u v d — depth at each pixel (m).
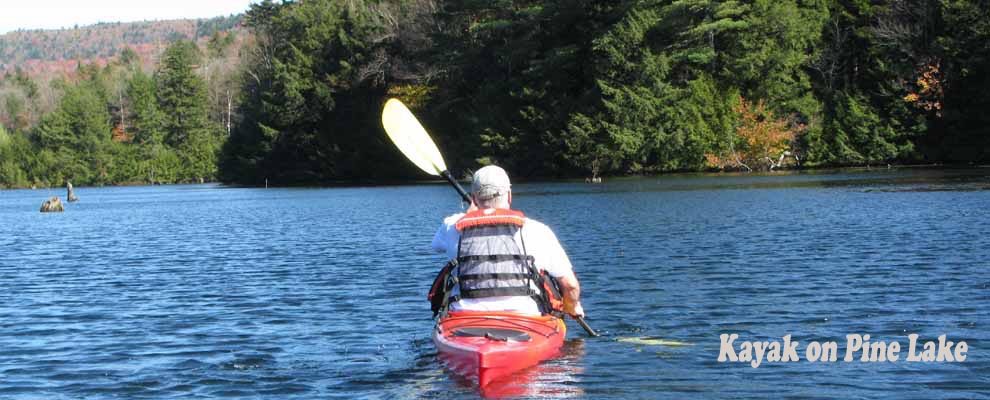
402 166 71.19
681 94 54.22
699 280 10.74
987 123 51.38
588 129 54.41
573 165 56.34
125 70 158.50
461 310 6.29
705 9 53.81
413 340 7.68
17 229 26.06
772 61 53.28
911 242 13.93
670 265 12.17
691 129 53.25
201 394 6.22
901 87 53.19
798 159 54.91
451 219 6.46
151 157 111.94
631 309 8.90
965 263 11.41
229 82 119.88
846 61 56.59
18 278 13.18
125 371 6.92
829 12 56.34
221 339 8.01
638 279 10.95
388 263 13.34
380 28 71.31
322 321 8.74
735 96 54.44
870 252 12.88
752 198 27.41
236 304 9.98
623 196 31.88
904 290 9.59
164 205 41.41
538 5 59.94
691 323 8.13
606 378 6.20
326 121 74.94
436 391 5.98
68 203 50.75
